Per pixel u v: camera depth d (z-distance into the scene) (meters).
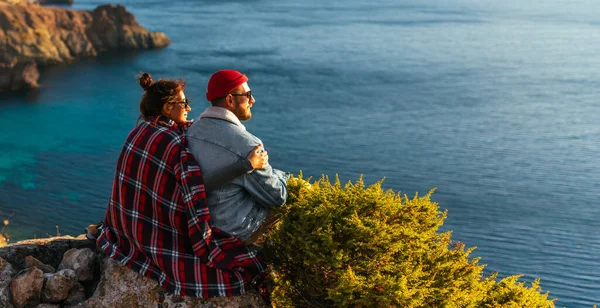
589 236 48.69
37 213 50.78
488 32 184.88
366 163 67.69
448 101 98.94
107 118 80.81
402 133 79.50
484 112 92.62
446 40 166.12
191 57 123.56
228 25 184.12
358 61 131.00
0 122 77.12
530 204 56.12
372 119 85.88
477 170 66.25
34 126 76.12
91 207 53.06
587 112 93.25
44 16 111.31
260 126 79.31
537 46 157.88
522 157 71.06
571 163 69.12
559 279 41.00
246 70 114.94
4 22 102.94
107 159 65.56
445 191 59.66
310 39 160.25
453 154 71.75
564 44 162.12
